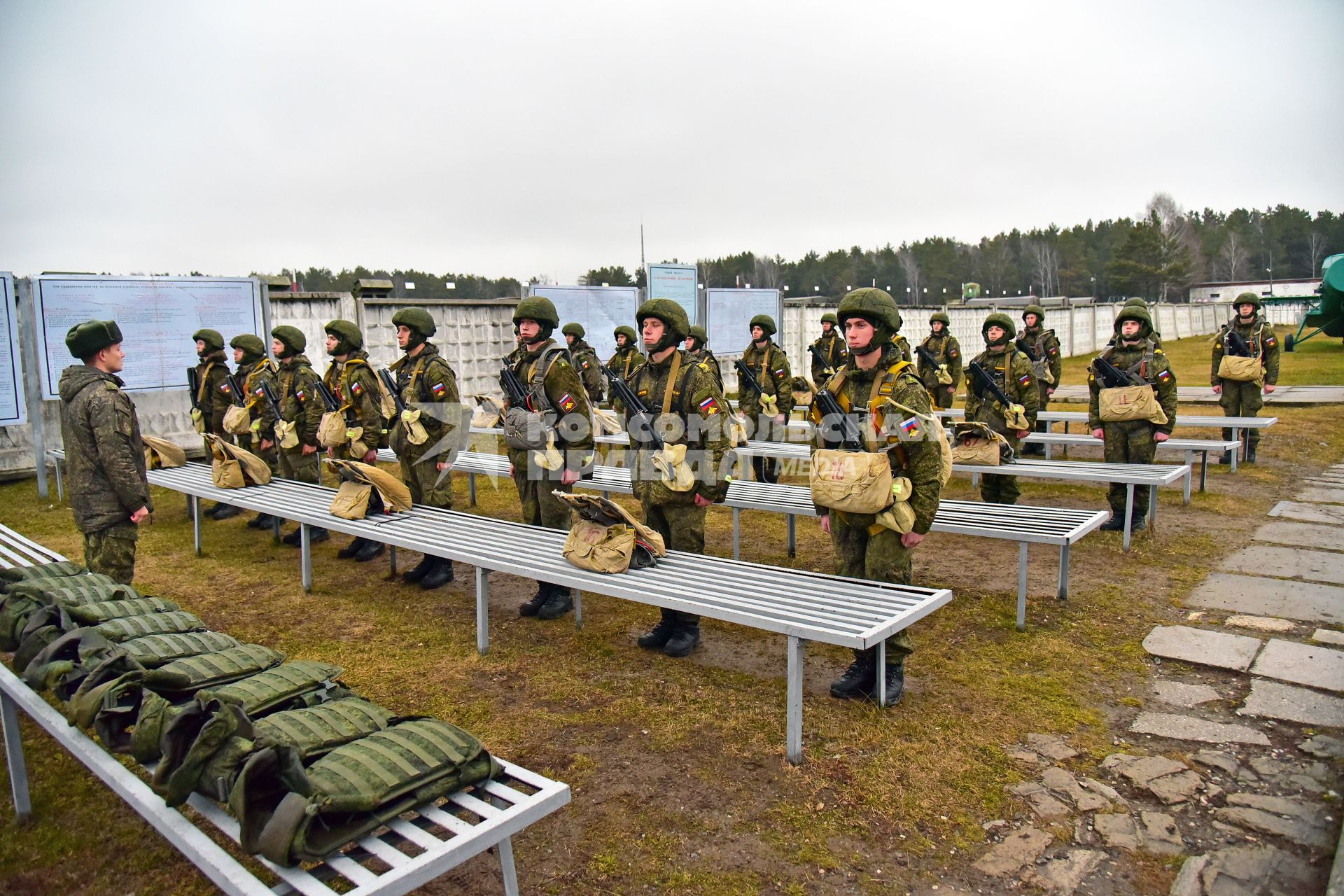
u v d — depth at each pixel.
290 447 6.89
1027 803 2.91
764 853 2.66
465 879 2.57
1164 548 6.04
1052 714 3.57
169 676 2.50
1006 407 6.79
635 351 10.41
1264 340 9.23
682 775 3.14
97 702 2.36
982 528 4.65
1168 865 2.56
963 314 24.67
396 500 5.46
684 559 4.14
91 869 2.70
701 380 4.27
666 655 4.35
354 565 6.20
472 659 4.34
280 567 6.14
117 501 4.29
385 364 11.77
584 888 2.51
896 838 2.73
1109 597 5.03
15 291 8.12
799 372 18.72
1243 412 9.39
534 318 4.83
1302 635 4.32
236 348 7.47
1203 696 3.70
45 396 8.31
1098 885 2.49
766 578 3.79
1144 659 4.13
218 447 6.36
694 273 14.21
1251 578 5.30
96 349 4.25
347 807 1.92
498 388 13.01
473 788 2.25
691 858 2.65
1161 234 57.97
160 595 5.47
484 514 7.75
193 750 2.07
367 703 2.49
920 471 3.57
